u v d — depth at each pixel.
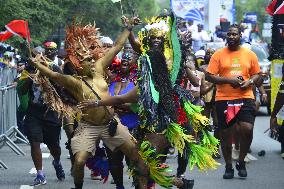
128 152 10.62
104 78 11.11
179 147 10.20
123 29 11.11
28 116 13.62
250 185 13.58
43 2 29.08
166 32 10.50
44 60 10.88
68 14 34.75
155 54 10.13
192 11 47.44
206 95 17.44
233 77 14.18
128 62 12.07
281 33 18.11
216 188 13.23
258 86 14.94
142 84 9.97
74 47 10.85
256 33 51.69
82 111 10.68
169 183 10.20
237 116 14.23
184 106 10.55
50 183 13.83
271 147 19.53
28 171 15.43
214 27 46.84
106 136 10.75
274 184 13.69
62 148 19.27
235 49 14.33
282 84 13.03
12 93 19.91
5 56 25.00
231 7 50.22
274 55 18.25
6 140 18.25
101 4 38.12
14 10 26.44
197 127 10.84
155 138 10.16
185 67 11.23
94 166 11.58
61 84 10.67
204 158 10.63
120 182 11.63
